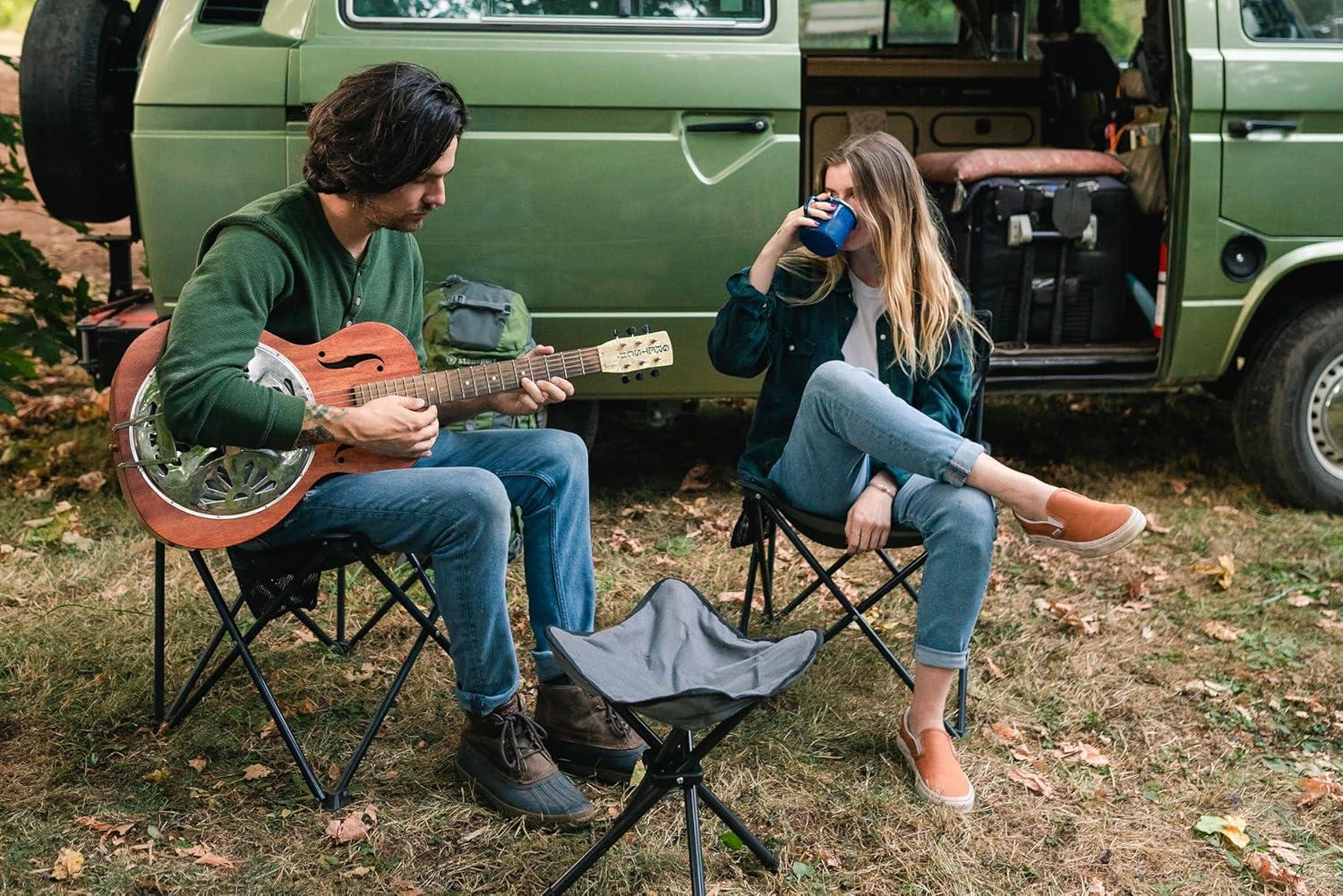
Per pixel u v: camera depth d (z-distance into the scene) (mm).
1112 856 2266
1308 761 2619
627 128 3498
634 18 3500
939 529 2342
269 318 2209
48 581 3291
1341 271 4039
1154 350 4008
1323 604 3400
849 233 2545
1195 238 3764
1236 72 3707
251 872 2125
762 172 3553
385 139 2039
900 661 2979
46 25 3643
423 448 2178
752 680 1927
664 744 2020
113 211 3898
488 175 3463
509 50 3420
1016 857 2252
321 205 2197
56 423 4637
